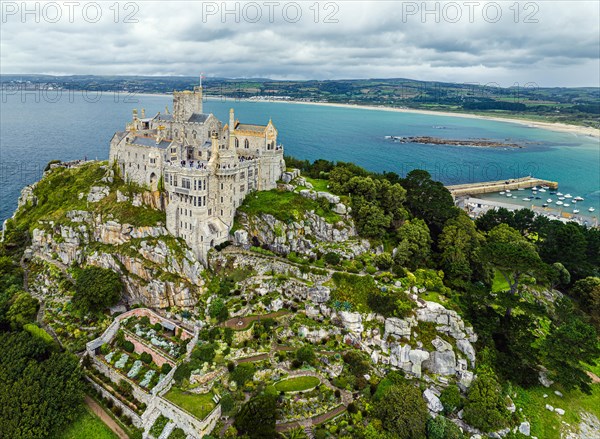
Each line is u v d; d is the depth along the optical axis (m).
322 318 121.38
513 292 125.88
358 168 183.25
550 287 152.38
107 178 160.00
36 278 145.25
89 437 94.88
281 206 146.75
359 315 118.50
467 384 108.56
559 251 162.38
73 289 136.62
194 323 119.06
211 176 135.25
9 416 91.25
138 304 132.25
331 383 103.38
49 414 93.44
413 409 94.31
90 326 123.62
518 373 112.38
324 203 150.88
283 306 124.25
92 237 147.38
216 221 138.12
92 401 104.06
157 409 95.94
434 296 125.25
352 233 149.75
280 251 140.00
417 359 110.81
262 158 157.38
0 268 144.50
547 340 115.00
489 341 117.00
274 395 95.19
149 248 133.00
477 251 137.38
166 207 137.00
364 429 92.06
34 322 123.75
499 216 182.88
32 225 163.62
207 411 91.94
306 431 90.75
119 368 109.19
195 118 160.25
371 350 114.31
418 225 151.38
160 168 141.25
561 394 113.81
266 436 85.81
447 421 95.69
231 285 128.62
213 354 105.56
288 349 111.25
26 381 98.19
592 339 110.75
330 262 133.62
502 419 98.56
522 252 119.25
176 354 110.19
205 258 133.25
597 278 147.50
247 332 113.44
